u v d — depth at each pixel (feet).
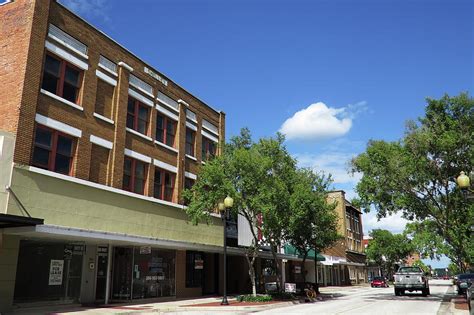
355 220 244.63
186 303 74.23
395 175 79.77
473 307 45.98
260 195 75.77
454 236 90.58
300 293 97.04
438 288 164.66
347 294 118.21
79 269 67.26
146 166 81.97
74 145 66.08
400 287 99.76
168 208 84.38
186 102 96.99
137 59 82.28
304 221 88.69
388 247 246.68
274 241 88.99
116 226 70.44
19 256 57.57
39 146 60.18
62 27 65.92
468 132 76.28
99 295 70.85
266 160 77.46
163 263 82.74
